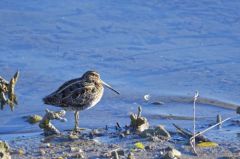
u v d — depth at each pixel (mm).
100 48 18250
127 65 17250
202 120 13930
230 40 18828
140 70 16984
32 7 20922
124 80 16469
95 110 14812
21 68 16891
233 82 16109
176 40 18844
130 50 18156
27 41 18484
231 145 11812
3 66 16984
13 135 13164
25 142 12438
